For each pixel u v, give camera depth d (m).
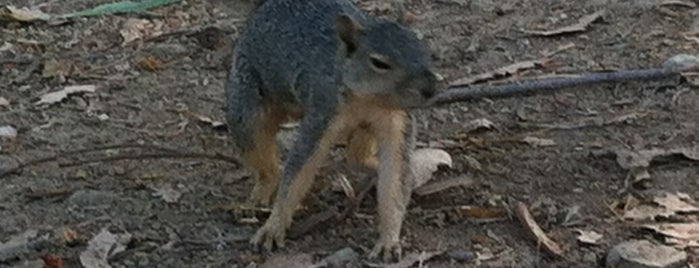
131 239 1.30
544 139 1.46
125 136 1.50
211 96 1.58
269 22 1.31
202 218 1.33
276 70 1.29
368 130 1.28
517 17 1.75
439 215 1.32
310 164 1.27
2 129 1.50
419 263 1.26
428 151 1.41
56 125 1.52
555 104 1.53
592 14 1.73
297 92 1.28
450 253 1.27
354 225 1.31
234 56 1.34
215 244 1.29
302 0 1.31
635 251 1.25
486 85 1.58
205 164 1.43
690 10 1.74
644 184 1.37
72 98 1.58
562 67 1.62
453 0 1.81
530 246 1.28
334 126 1.26
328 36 1.27
